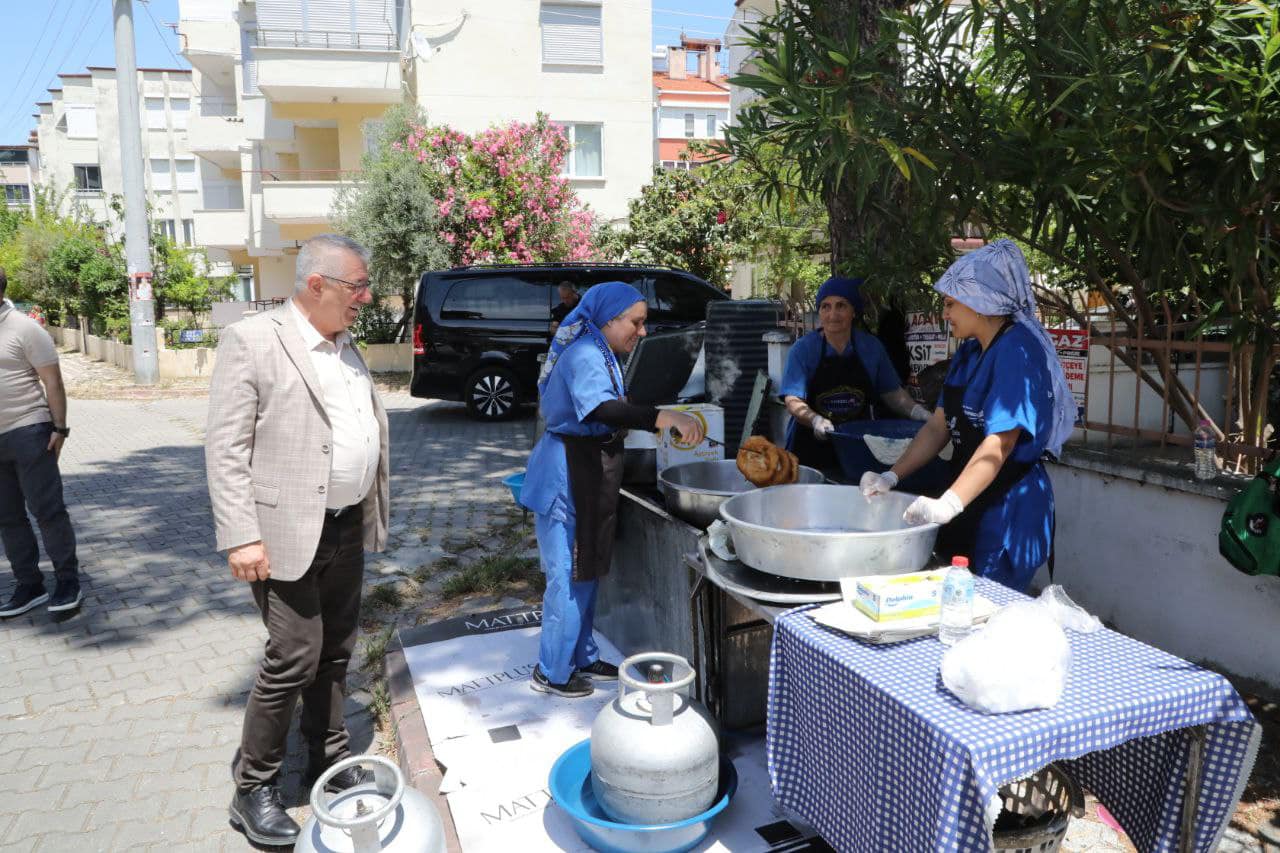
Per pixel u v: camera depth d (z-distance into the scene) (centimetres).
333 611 294
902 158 267
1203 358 423
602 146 1947
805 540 230
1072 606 225
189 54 2642
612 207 1970
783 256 981
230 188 3262
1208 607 353
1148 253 314
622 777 240
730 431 452
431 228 1526
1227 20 243
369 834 209
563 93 1911
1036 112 291
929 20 291
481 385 1115
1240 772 191
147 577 541
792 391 386
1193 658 360
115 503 729
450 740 317
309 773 307
